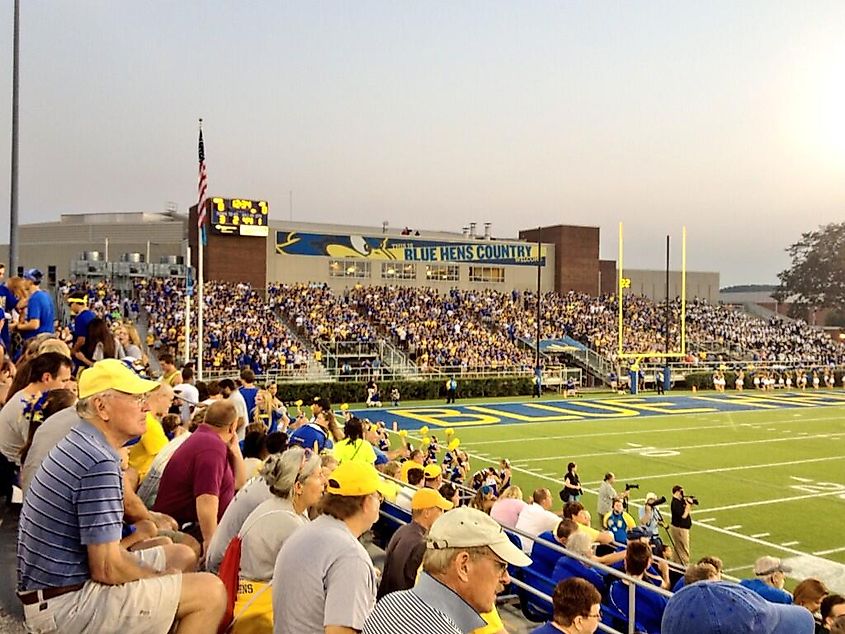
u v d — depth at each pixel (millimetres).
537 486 19469
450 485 11047
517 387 44312
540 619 7762
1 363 7387
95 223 67000
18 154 16688
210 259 51344
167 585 3270
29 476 4422
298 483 4500
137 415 3309
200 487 5066
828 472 21469
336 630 3350
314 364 42125
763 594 6527
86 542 3025
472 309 56594
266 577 4332
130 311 42906
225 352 38688
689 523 12859
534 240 68750
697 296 81625
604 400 42312
